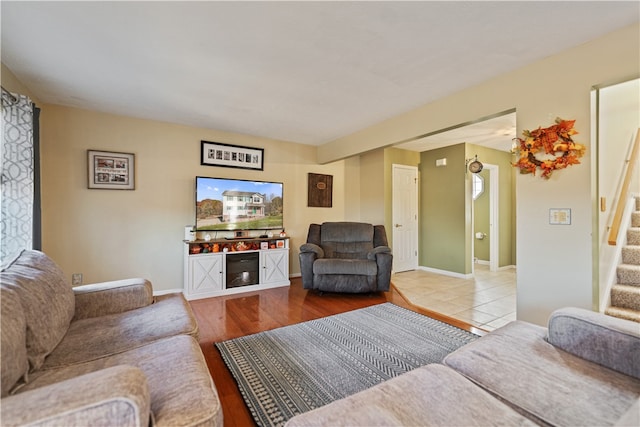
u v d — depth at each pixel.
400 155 5.26
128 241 3.46
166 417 0.89
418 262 5.48
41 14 1.64
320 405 1.59
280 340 2.39
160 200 3.64
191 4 1.57
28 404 0.74
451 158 4.98
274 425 1.44
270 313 3.06
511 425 0.83
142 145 3.54
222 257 3.73
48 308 1.38
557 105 2.07
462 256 4.80
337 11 1.63
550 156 2.10
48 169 3.04
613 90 2.57
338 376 1.86
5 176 2.13
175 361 1.22
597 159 1.97
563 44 1.97
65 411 0.73
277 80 2.50
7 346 1.00
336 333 2.53
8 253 2.14
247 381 1.81
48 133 3.04
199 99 2.93
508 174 5.57
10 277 1.30
